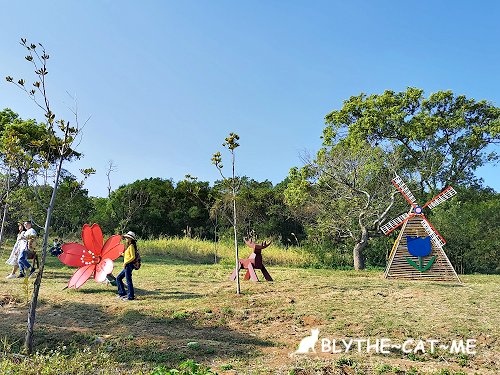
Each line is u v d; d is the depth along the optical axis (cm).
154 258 2494
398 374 621
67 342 773
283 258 2600
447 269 1664
